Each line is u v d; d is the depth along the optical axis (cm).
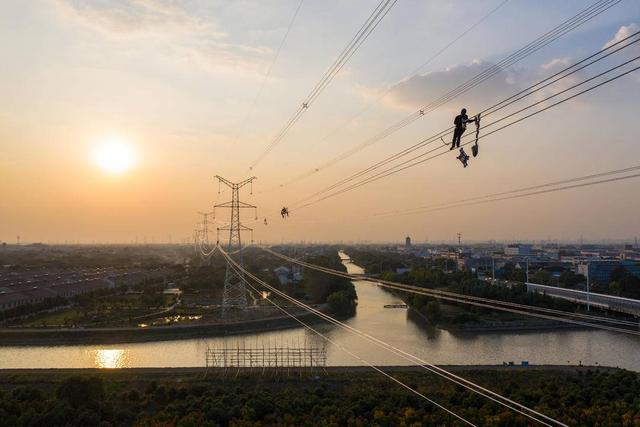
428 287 13838
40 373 7575
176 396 6419
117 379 7231
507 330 11444
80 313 13038
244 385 6988
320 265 15525
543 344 10125
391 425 5341
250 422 5278
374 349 9619
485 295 12194
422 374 7412
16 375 7450
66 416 5212
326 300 14712
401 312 13912
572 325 11806
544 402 6078
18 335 10712
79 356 9556
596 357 9088
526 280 16900
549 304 11862
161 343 10619
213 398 6112
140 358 9369
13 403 5562
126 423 5528
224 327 11494
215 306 14038
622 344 10112
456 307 13700
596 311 11850
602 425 5225
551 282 16275
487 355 9212
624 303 10700
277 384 7031
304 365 7956
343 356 9000
